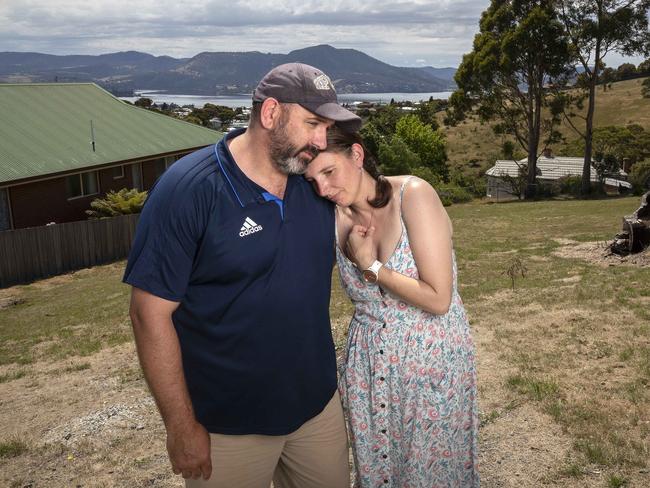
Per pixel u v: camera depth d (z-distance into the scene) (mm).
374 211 2414
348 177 2223
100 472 4559
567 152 74562
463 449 2668
